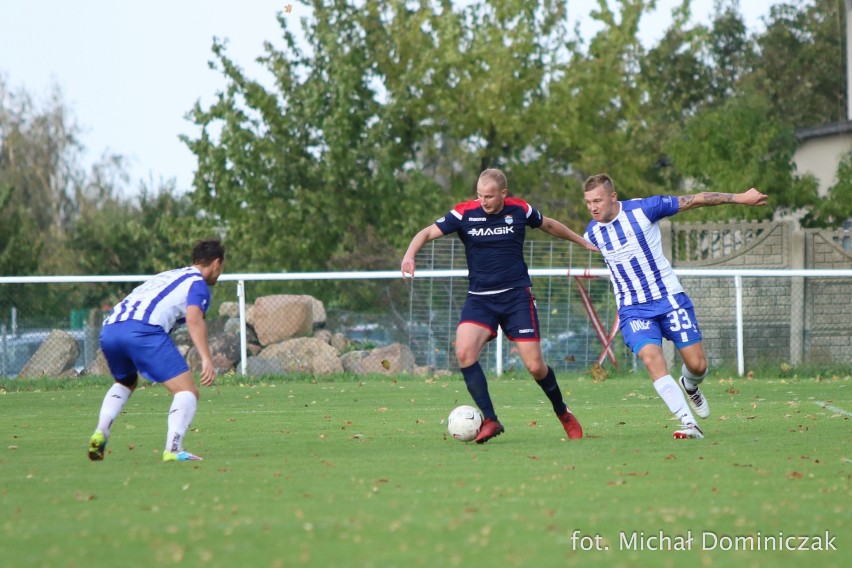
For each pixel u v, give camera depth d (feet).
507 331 100.07
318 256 331.57
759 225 215.10
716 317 211.20
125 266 472.85
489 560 49.47
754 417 121.39
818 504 63.46
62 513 62.13
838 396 151.94
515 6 348.59
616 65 368.27
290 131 332.19
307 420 125.80
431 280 213.87
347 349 222.07
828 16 557.74
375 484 72.28
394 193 333.01
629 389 168.14
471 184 363.97
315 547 52.13
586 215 360.07
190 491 69.92
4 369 216.95
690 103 567.59
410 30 346.54
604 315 209.15
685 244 219.00
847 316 208.64
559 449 92.07
